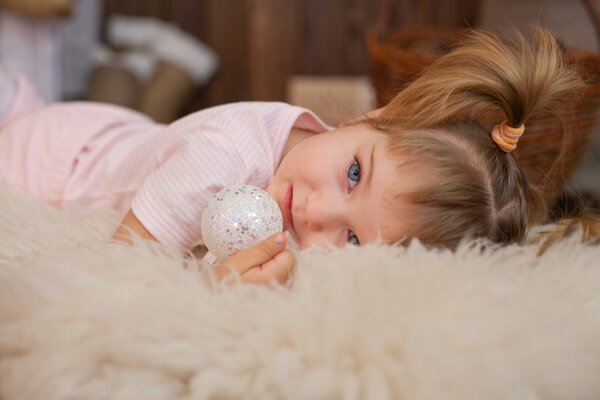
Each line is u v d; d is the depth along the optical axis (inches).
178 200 30.2
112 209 36.1
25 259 25.3
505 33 36.4
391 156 29.6
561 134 42.8
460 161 30.2
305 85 73.0
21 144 41.0
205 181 30.7
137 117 46.1
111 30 78.4
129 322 21.1
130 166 36.9
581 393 19.9
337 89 70.6
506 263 25.5
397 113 33.8
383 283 22.6
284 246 25.3
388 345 19.5
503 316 20.5
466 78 31.8
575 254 27.4
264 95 82.2
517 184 32.4
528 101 31.3
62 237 29.7
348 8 80.7
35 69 62.5
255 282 24.7
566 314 21.7
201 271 26.4
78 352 20.4
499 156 32.1
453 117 32.3
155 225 29.9
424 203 28.9
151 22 78.9
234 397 19.5
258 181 32.8
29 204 33.4
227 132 32.6
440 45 52.3
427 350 18.8
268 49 81.0
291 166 30.8
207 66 79.7
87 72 72.9
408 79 42.9
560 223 34.9
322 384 18.9
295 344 20.3
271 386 19.4
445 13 81.0
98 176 38.8
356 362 19.6
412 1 80.7
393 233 28.8
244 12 80.7
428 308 20.7
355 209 28.9
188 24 81.0
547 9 62.6
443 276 22.9
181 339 20.6
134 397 19.4
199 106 82.9
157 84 75.6
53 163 39.7
